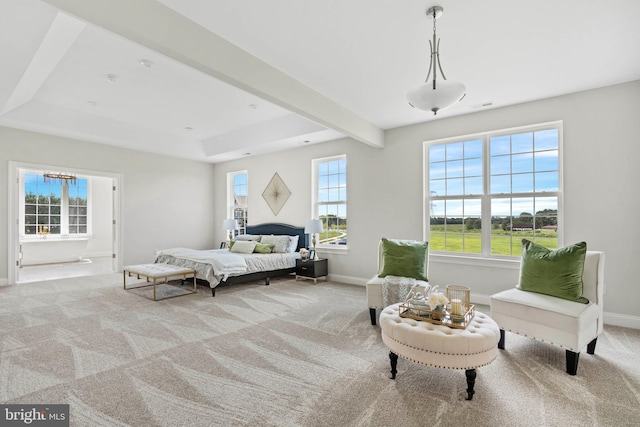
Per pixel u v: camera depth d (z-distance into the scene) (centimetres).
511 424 175
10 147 501
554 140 380
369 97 378
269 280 550
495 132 414
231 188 764
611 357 259
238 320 344
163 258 541
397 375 228
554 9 219
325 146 577
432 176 468
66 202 831
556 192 376
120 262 623
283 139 557
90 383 212
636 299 327
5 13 214
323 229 586
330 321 343
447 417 181
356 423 175
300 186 615
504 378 226
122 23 193
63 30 259
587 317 241
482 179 427
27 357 249
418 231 470
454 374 230
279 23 238
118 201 622
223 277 454
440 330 210
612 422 178
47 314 358
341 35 254
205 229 770
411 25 240
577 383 219
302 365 242
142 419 176
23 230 762
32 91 399
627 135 332
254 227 677
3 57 273
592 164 349
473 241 434
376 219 511
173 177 709
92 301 414
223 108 486
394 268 364
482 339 200
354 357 256
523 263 302
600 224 344
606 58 286
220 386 211
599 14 224
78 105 474
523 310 260
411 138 477
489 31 246
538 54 280
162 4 214
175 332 306
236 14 226
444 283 446
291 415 181
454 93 218
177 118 537
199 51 238
